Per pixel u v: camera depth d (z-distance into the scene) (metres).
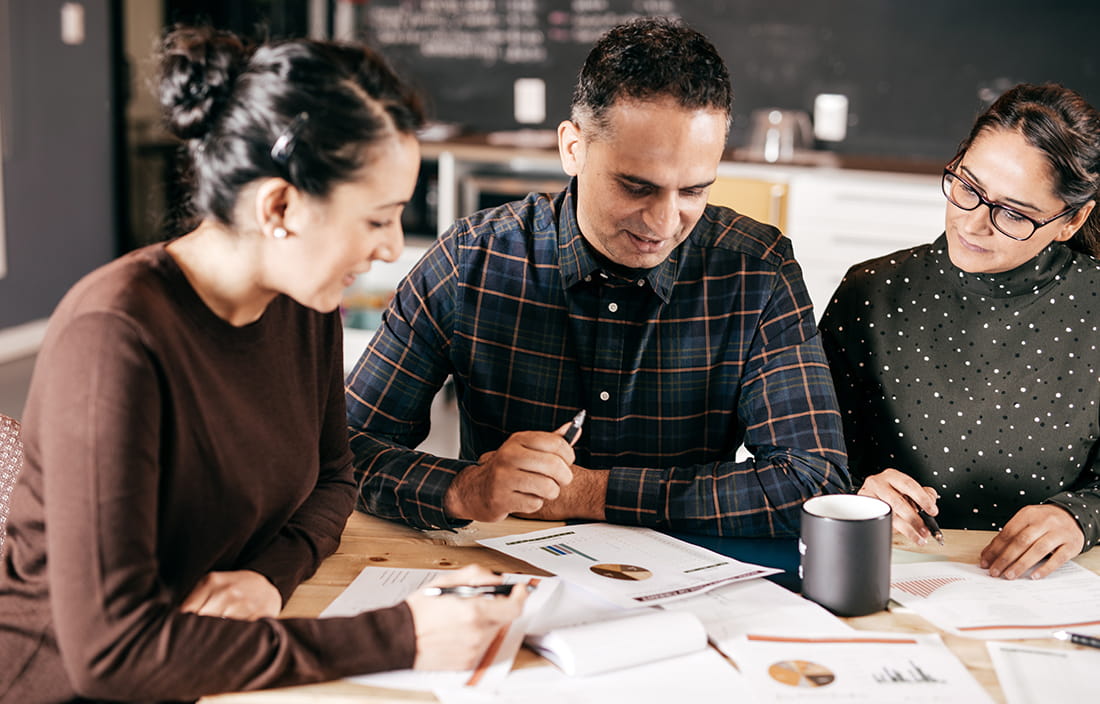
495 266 1.58
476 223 1.61
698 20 5.20
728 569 1.23
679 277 1.56
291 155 0.96
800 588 1.22
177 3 5.65
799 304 1.57
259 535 1.20
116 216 5.71
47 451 0.94
